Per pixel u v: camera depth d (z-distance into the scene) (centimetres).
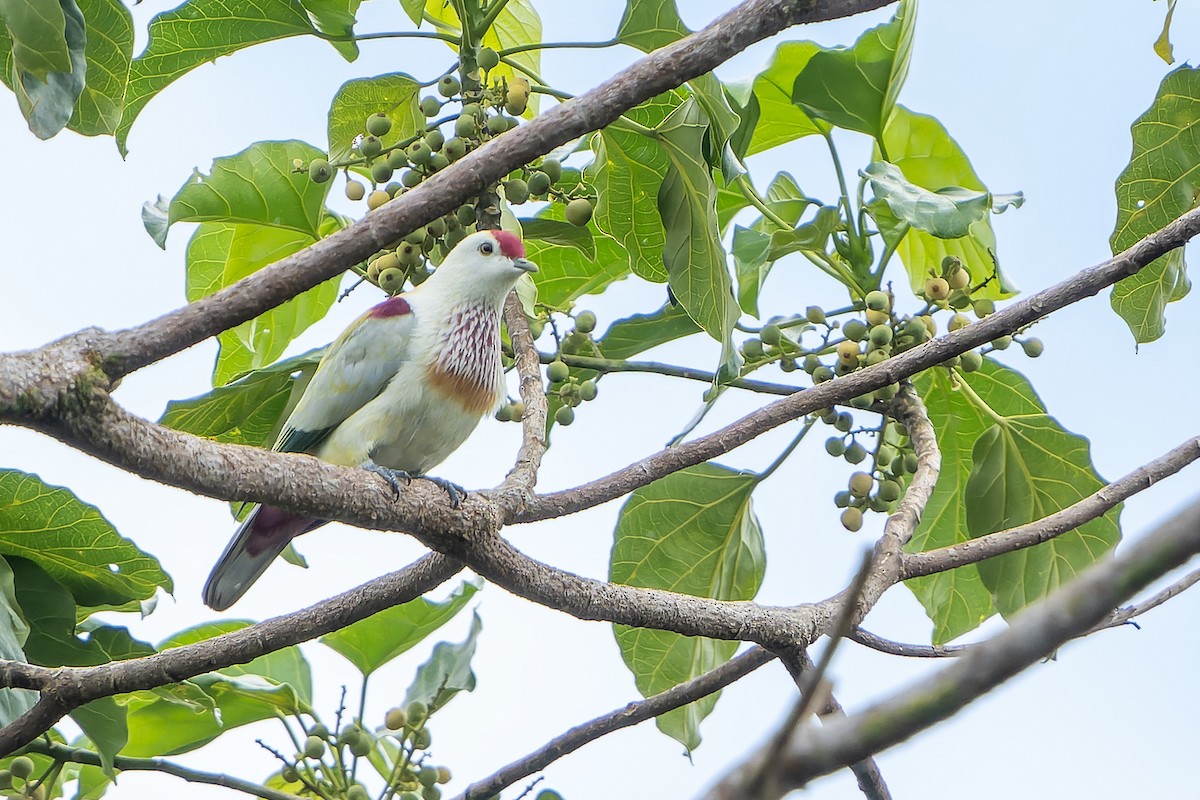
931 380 1112
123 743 802
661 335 1046
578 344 1047
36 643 854
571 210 970
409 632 964
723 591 1098
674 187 928
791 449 1037
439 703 876
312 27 933
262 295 617
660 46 901
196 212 1010
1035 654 217
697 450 855
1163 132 991
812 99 1055
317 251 638
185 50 946
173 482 599
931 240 1161
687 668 1065
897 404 973
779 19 676
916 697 219
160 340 586
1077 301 859
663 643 1063
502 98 921
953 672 220
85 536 851
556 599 729
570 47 916
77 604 898
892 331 980
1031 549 1078
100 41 802
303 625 756
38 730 734
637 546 1088
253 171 1006
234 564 886
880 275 1016
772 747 220
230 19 930
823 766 218
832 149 1071
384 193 906
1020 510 1088
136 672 731
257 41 950
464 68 926
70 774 985
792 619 790
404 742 868
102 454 573
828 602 815
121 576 880
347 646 970
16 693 771
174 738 960
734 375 873
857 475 1002
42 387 547
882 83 1037
